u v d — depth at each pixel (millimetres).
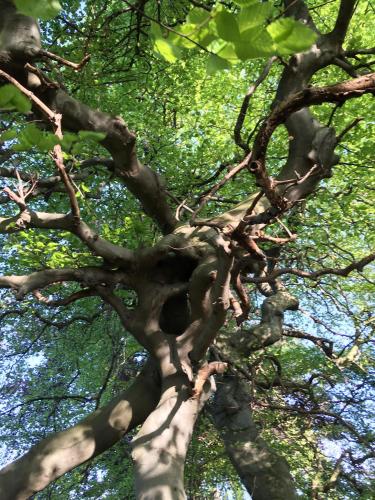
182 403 6676
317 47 7477
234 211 7445
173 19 8594
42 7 1299
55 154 4582
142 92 11711
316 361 12367
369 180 11273
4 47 6113
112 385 13375
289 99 3561
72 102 6598
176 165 11195
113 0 10695
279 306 11234
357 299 14414
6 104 1539
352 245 14086
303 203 8656
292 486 9273
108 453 13188
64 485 13625
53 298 11344
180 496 6035
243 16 1200
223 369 6777
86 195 9562
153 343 7082
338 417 9438
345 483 10148
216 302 5520
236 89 12648
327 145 7195
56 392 14680
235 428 9969
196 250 7094
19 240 10109
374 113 10492
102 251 6941
